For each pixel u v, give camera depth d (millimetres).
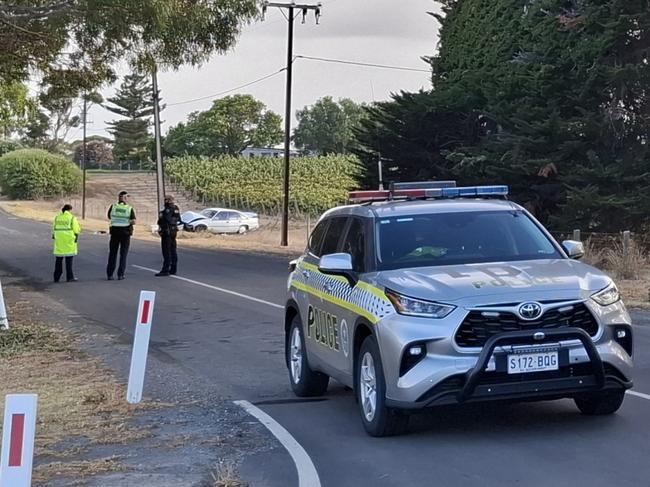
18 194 85438
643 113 27188
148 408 8984
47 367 11555
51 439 7793
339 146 138250
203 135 129875
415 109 32312
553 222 26609
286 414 8523
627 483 5910
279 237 45844
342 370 7926
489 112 29750
